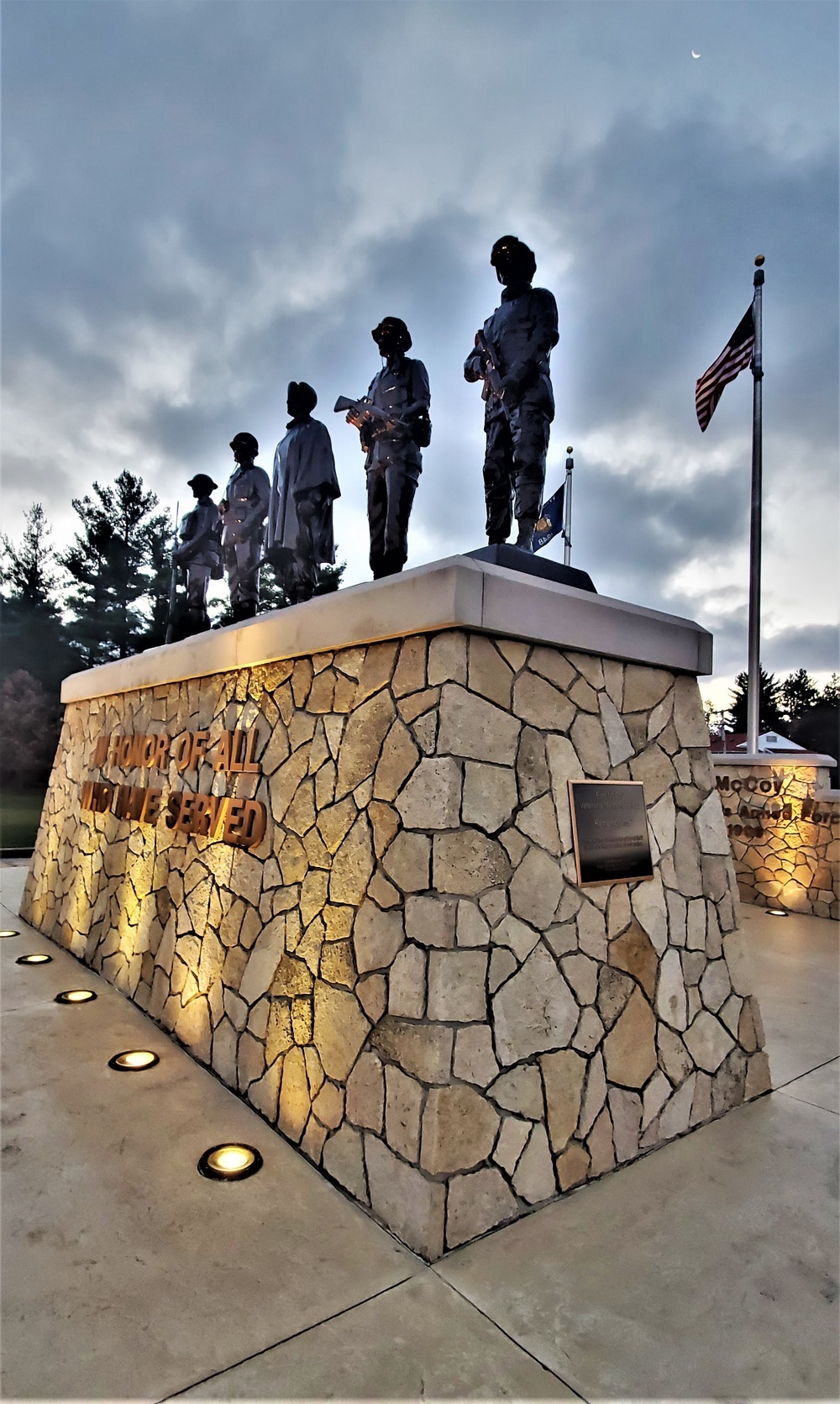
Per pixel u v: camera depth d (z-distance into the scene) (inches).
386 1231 99.3
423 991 101.3
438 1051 98.0
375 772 118.0
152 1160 116.2
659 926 133.3
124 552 989.8
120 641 974.4
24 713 871.7
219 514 292.2
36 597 989.2
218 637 172.1
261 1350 78.0
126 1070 150.3
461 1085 98.8
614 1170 116.3
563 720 123.5
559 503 489.7
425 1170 95.3
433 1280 89.4
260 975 138.8
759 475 385.4
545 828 117.0
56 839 275.1
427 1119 96.7
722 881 149.2
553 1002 112.9
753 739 384.8
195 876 170.6
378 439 175.2
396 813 112.0
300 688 143.1
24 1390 72.6
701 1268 92.8
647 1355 78.4
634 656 135.3
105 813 232.8
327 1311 83.9
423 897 104.0
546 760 119.3
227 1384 73.7
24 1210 102.8
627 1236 99.0
